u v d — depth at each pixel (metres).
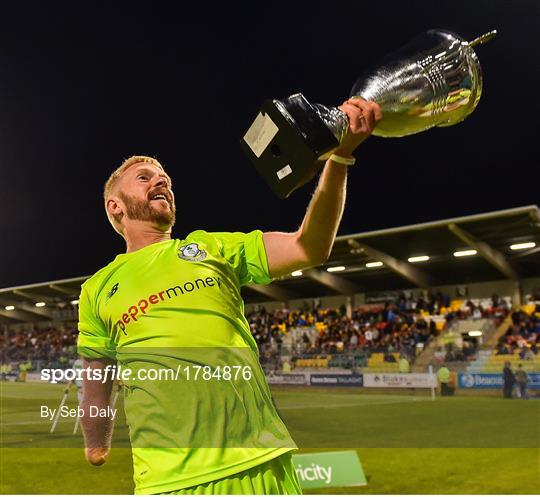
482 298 22.61
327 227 1.50
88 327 1.82
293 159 1.09
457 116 1.29
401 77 1.19
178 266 1.66
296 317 25.38
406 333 21.41
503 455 7.70
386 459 7.63
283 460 1.60
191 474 1.50
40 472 7.07
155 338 1.58
